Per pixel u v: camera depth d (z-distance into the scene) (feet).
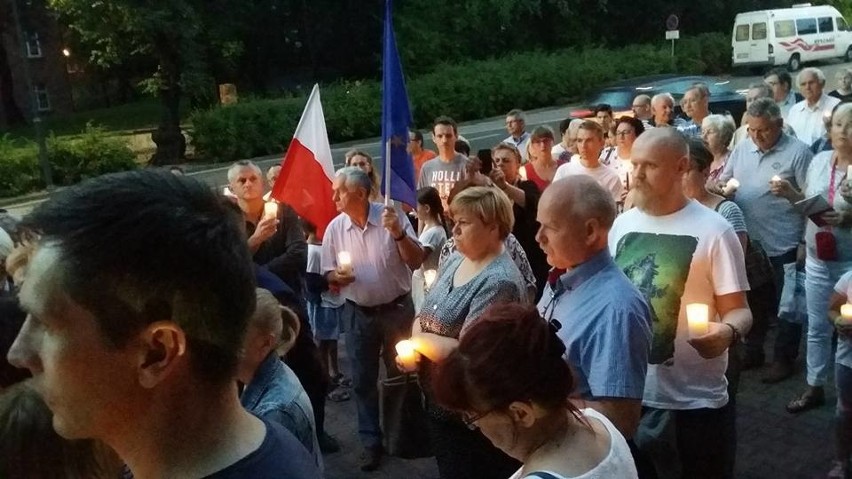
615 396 7.50
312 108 17.88
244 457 3.67
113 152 65.41
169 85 71.41
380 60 98.84
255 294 3.72
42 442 4.95
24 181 61.41
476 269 10.59
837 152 14.60
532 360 5.03
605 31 117.80
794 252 17.26
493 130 77.82
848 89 30.50
